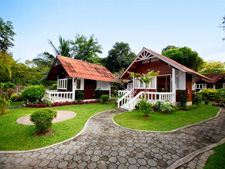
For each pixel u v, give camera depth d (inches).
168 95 318.3
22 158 106.6
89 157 108.5
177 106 332.5
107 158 107.2
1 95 268.8
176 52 715.4
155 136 155.9
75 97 424.8
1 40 377.4
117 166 96.4
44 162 101.2
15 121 208.8
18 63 520.7
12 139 140.4
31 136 148.9
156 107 289.4
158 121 216.5
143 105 244.8
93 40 906.7
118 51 960.9
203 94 573.0
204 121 223.6
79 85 444.1
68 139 142.4
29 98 344.2
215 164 99.2
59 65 469.1
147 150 121.2
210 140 146.7
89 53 887.1
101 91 501.0
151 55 381.1
